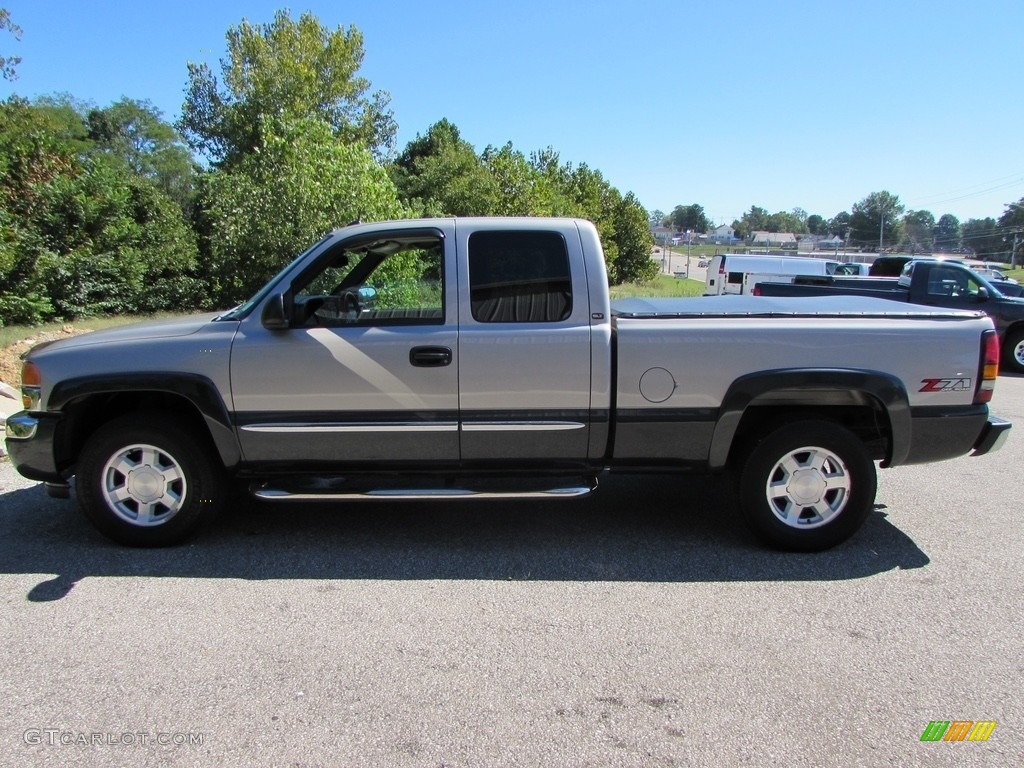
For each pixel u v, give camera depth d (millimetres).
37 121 24984
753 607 3758
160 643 3359
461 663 3207
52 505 5230
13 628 3488
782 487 4422
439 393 4262
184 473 4379
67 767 2525
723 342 4230
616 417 4297
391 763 2557
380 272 4543
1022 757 2613
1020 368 13375
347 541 4625
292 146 16031
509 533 4785
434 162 27266
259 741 2670
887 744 2682
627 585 4012
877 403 4348
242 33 26359
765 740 2695
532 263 4305
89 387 4234
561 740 2686
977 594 3924
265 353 4230
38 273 15969
